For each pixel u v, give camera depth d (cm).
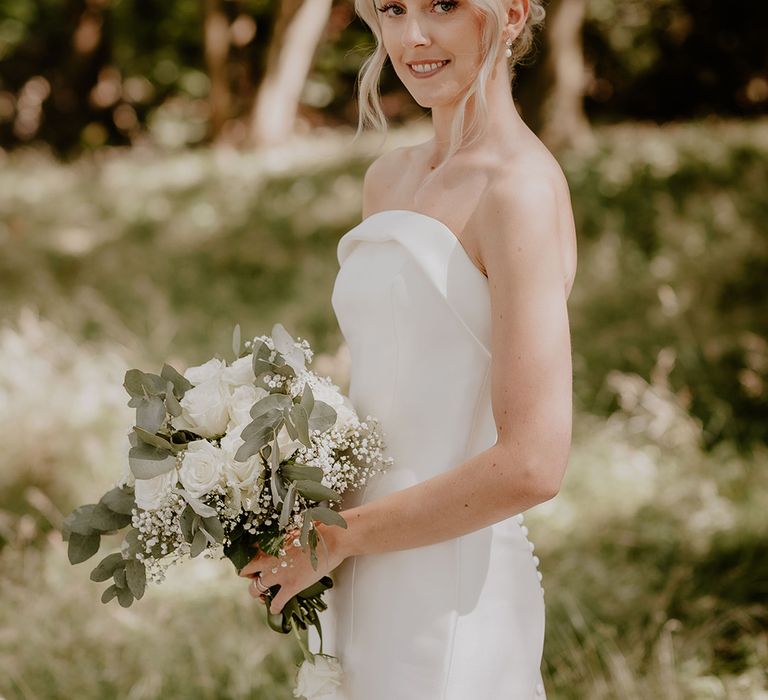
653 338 576
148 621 366
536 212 152
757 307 605
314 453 164
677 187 805
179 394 170
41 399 501
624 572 380
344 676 176
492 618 172
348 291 174
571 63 988
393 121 1805
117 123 1952
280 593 171
